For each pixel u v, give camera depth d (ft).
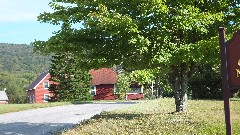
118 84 229.66
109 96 246.27
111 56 55.62
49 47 53.62
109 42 54.70
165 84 174.91
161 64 56.90
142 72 67.92
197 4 55.57
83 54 55.62
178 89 63.10
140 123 48.37
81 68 59.57
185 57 50.42
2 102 354.54
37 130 58.90
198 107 78.95
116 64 57.26
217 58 51.75
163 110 74.74
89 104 142.61
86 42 53.98
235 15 55.98
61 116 85.10
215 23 56.18
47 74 291.17
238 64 22.33
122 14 52.24
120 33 48.65
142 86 232.12
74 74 206.59
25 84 520.83
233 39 22.52
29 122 72.59
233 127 42.98
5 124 70.08
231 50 22.56
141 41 48.73
